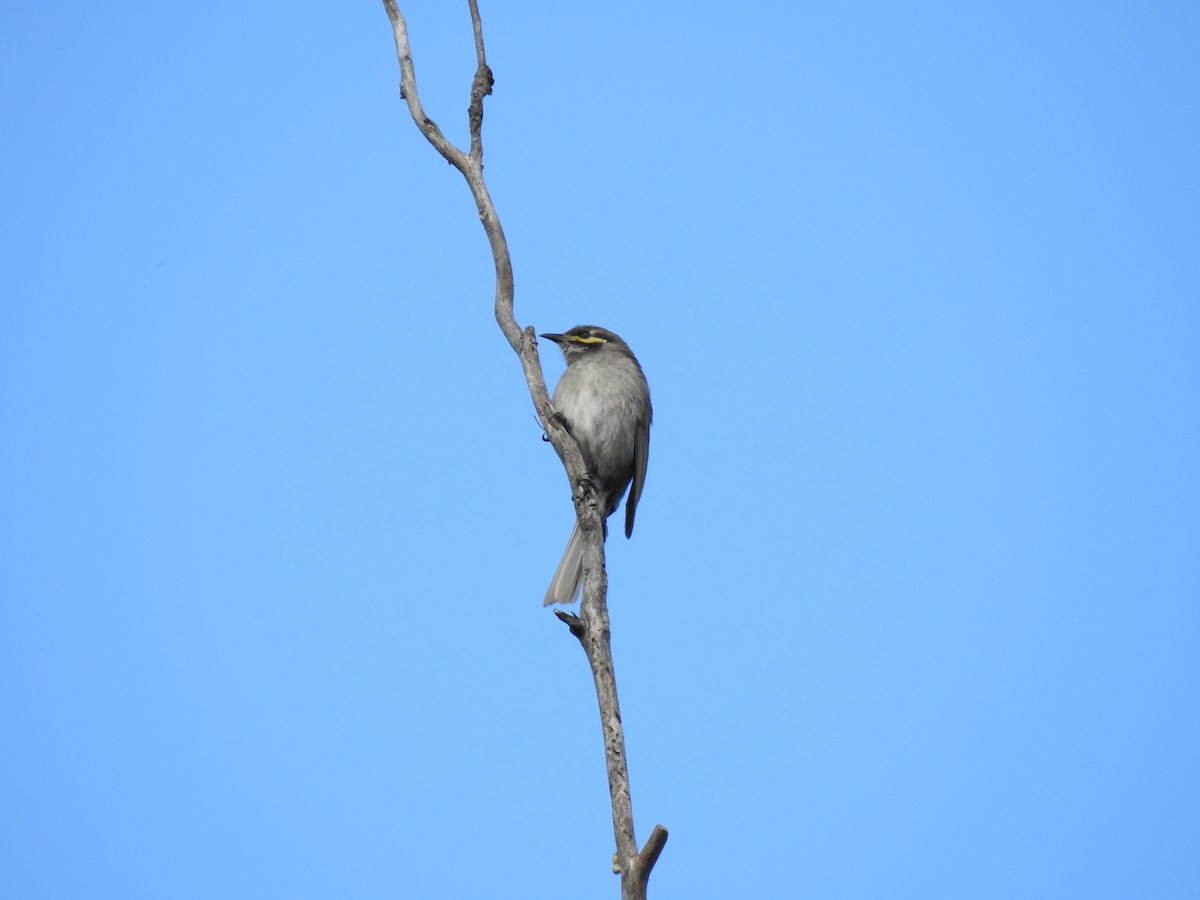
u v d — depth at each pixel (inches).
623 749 320.5
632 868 295.0
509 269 418.0
